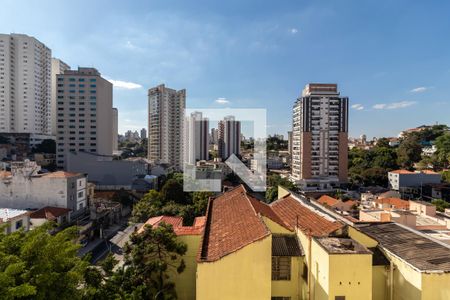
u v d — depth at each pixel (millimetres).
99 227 44688
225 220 18562
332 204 55438
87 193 49938
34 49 111625
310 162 92812
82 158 72500
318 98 92188
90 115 98000
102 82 101062
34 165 45281
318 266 13461
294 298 15078
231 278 12984
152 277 18266
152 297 17328
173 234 18656
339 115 92812
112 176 72625
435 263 13078
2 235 12273
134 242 18719
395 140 149750
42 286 10664
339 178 92875
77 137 97688
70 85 97312
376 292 14492
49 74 122938
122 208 56500
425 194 77812
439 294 12148
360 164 107188
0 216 33219
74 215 44469
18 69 108688
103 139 102250
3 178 42500
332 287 12297
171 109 96688
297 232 16297
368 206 54812
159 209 40625
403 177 83938
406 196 79500
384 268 14508
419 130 148625
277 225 16656
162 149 97500
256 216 16516
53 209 40125
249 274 12961
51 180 42438
